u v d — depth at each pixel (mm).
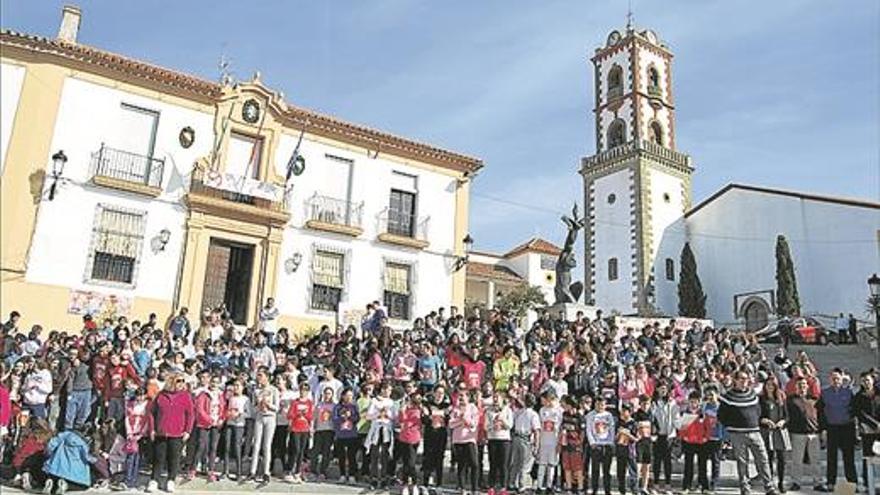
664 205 42312
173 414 10711
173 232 21469
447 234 26703
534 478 12531
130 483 10766
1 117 19312
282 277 23156
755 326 37844
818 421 12492
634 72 44688
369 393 12438
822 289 34906
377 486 11836
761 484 12945
